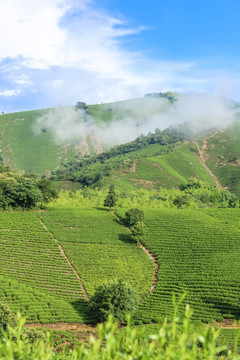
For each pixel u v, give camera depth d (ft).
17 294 243.19
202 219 388.57
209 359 22.97
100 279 288.30
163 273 302.04
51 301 248.52
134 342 25.57
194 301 261.65
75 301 258.57
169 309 249.34
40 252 318.65
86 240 342.85
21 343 25.72
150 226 374.84
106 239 348.18
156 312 245.45
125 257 322.75
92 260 313.94
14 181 400.47
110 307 227.81
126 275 296.71
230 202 618.85
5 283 257.34
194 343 23.66
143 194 629.51
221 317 238.89
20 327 26.61
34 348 29.32
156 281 294.66
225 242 336.70
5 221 356.79
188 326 23.98
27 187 397.60
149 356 24.68
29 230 350.02
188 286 279.28
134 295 244.83
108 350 24.34
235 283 271.69
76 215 393.09
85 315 241.55
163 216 398.21
